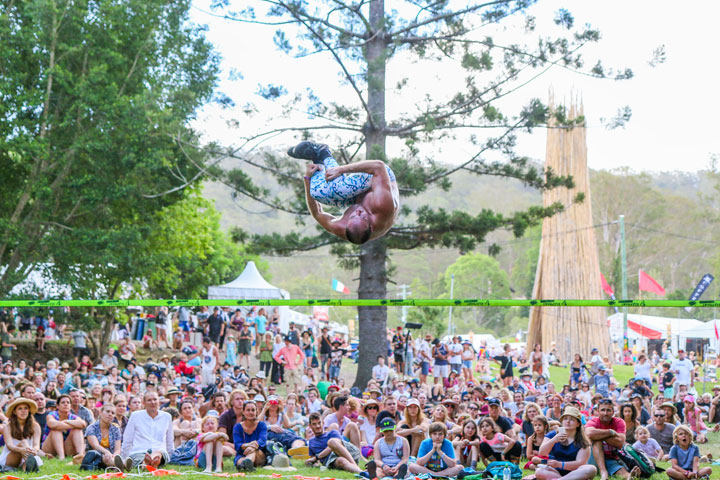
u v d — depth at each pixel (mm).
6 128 24656
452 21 25047
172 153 26266
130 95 27141
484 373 31656
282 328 32719
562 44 24297
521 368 27969
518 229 24594
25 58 25844
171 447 12219
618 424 11492
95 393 15609
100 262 25203
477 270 89062
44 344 29031
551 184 25422
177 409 14086
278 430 13000
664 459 12594
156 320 31938
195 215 35844
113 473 10852
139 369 20203
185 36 28281
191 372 21250
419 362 24641
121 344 27953
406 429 12523
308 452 12688
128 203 26797
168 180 26750
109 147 25266
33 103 24531
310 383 20000
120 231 25609
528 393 18953
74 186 25922
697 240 80812
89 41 26094
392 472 11352
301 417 14695
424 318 42125
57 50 26188
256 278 32281
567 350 34750
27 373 18922
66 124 25312
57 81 25109
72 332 28375
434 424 11492
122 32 27281
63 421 12039
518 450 11992
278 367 22797
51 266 26344
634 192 81625
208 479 10672
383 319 24656
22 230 25344
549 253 35719
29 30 25141
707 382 29703
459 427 12672
